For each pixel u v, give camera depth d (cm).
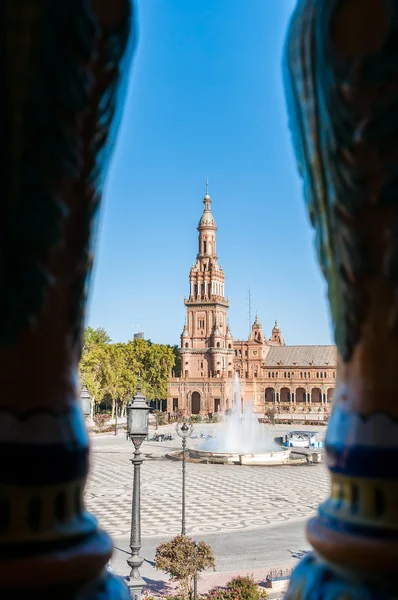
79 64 207
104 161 227
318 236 246
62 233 209
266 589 2252
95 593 212
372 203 217
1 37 199
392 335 218
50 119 202
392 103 213
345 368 235
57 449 204
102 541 217
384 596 205
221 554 2822
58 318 212
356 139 216
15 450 198
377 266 219
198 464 5991
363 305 223
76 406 223
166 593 2233
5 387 202
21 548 195
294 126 252
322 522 231
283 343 17312
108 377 8256
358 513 219
